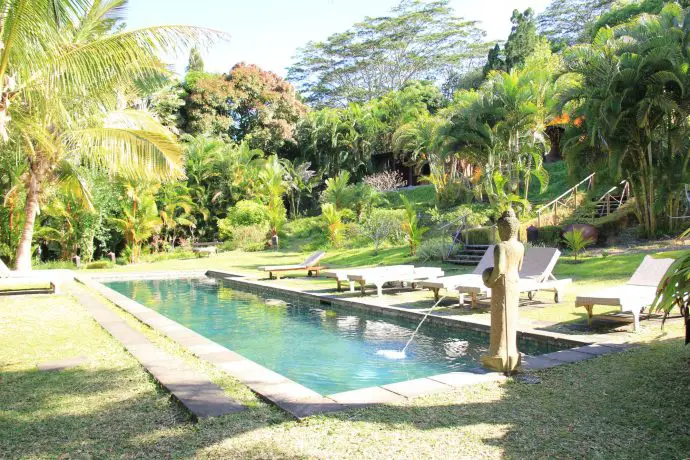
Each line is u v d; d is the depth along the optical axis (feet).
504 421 11.65
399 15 179.32
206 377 15.58
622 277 34.55
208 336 26.37
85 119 42.78
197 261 76.89
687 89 45.09
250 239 92.84
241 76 130.93
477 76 155.12
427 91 142.92
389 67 182.70
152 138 38.75
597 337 19.69
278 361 20.99
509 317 15.55
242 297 41.91
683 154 47.62
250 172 107.76
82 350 19.98
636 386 13.65
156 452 10.46
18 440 11.30
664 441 10.32
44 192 53.21
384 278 34.76
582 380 14.44
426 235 66.80
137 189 78.18
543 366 16.05
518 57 120.57
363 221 85.81
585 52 48.83
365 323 28.45
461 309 27.73
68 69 32.65
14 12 27.96
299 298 38.40
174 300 41.06
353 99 184.44
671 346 17.57
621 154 47.91
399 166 130.82
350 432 11.20
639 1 89.86
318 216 106.32
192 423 12.06
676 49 45.24
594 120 46.73
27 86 35.01
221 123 125.70
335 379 18.30
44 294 38.60
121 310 30.53
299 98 179.63
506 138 66.28
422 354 21.27
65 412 13.04
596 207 61.16
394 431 11.20
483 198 85.05
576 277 36.68
